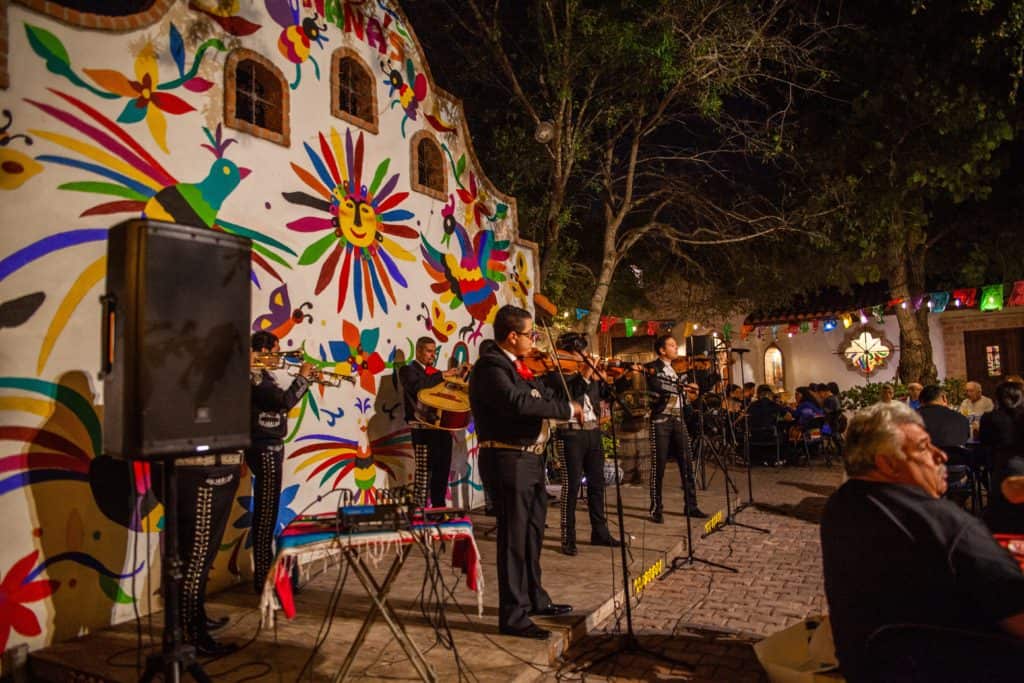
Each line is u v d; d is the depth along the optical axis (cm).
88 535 398
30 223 380
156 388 274
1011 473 402
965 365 1614
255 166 513
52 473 383
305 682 322
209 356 292
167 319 279
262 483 443
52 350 387
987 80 1107
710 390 847
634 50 845
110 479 410
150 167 441
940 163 1113
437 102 728
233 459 376
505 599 387
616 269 1373
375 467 609
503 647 367
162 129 450
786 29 999
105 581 405
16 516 368
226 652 360
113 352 287
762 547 631
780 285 1389
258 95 554
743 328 1661
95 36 416
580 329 1073
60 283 392
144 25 442
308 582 485
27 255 378
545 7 896
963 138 1116
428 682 303
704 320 1462
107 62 421
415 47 699
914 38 1124
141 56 440
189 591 358
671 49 859
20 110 378
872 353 1641
